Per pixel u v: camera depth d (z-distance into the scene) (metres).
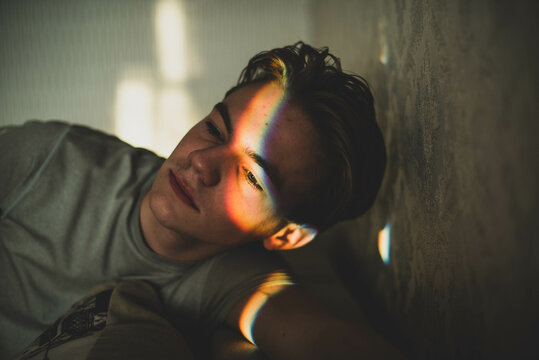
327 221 0.78
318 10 1.93
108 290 0.67
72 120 2.33
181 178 0.67
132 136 2.38
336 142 0.69
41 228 0.80
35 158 0.86
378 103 0.87
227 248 0.76
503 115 0.35
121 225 0.79
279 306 0.63
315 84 0.70
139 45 2.32
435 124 0.53
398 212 0.74
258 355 0.58
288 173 0.66
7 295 0.74
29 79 2.26
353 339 0.53
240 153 0.65
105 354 0.48
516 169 0.33
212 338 0.69
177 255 0.75
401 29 0.69
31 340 0.72
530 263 0.31
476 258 0.42
